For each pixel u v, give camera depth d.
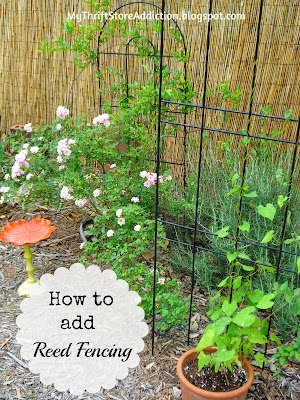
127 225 2.71
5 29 4.64
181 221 3.30
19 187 3.07
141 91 2.99
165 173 3.15
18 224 2.76
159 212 3.33
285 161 3.17
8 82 4.85
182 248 3.02
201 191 3.38
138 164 3.26
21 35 4.57
